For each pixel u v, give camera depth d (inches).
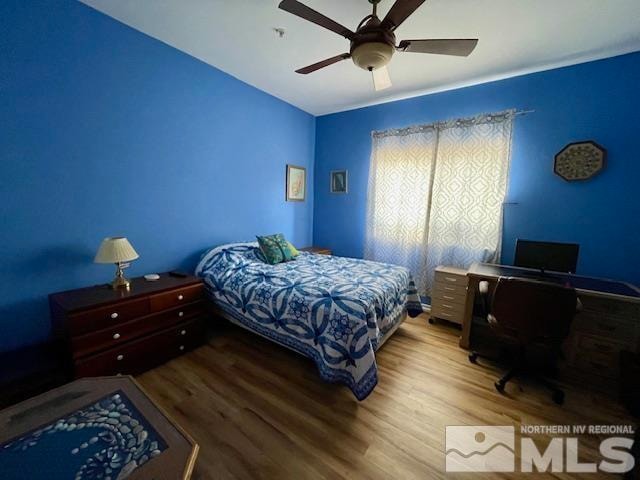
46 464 29.3
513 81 103.0
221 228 116.0
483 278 91.8
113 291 75.1
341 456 52.1
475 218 112.5
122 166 83.5
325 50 91.7
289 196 147.8
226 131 112.9
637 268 87.1
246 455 51.6
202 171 106.0
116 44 78.7
